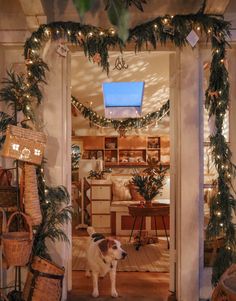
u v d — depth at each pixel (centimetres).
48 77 297
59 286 260
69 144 316
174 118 324
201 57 303
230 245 274
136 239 546
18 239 235
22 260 238
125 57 466
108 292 331
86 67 522
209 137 291
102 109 734
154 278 373
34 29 289
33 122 278
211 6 266
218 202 277
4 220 248
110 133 794
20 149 241
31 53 279
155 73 555
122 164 784
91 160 686
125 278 373
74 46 304
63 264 298
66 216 281
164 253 479
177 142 311
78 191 662
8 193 251
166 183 669
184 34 275
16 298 262
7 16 301
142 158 804
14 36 301
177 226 312
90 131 793
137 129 782
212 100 279
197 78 299
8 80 291
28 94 270
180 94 300
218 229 276
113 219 605
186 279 298
